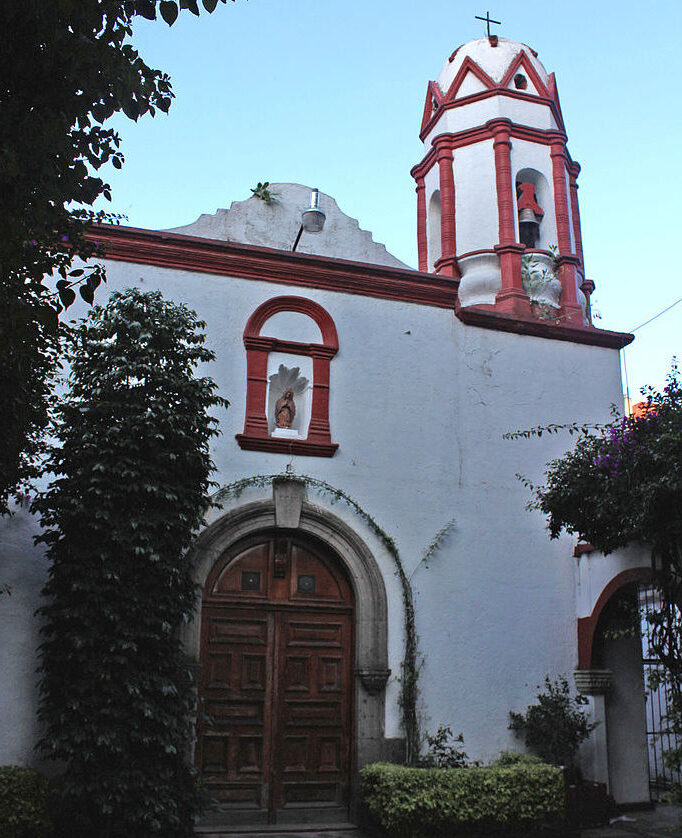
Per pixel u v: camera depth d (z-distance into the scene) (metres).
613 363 13.44
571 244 14.26
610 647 12.32
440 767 10.65
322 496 11.34
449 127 14.89
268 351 11.67
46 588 9.28
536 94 14.96
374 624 11.01
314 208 12.04
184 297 11.52
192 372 10.23
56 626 9.00
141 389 9.50
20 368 6.20
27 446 8.31
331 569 11.35
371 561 11.23
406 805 9.39
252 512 10.97
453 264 13.91
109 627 8.83
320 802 10.56
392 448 11.84
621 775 11.90
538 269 13.80
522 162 14.38
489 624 11.64
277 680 10.77
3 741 9.45
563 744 11.11
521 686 11.57
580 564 12.22
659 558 10.70
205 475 9.73
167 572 9.14
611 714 12.09
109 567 8.81
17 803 8.41
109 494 8.96
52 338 6.98
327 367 11.83
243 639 10.79
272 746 10.55
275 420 11.64
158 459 9.29
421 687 11.10
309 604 11.09
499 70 15.08
